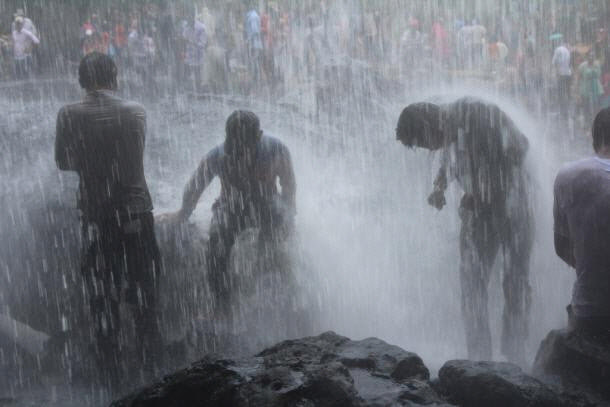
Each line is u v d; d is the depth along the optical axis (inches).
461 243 192.7
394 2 775.1
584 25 797.9
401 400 124.0
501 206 187.2
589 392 146.6
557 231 157.2
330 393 119.0
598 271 149.2
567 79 671.8
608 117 151.7
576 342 152.8
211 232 218.5
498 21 795.4
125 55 783.1
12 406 178.7
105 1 880.3
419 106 184.4
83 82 192.9
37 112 390.6
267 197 214.5
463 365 140.1
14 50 746.8
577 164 152.6
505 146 183.0
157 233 237.8
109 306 196.2
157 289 203.9
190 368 132.0
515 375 136.5
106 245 193.2
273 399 116.6
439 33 743.1
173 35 765.3
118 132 189.5
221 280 218.2
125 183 191.8
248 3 782.5
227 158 210.8
